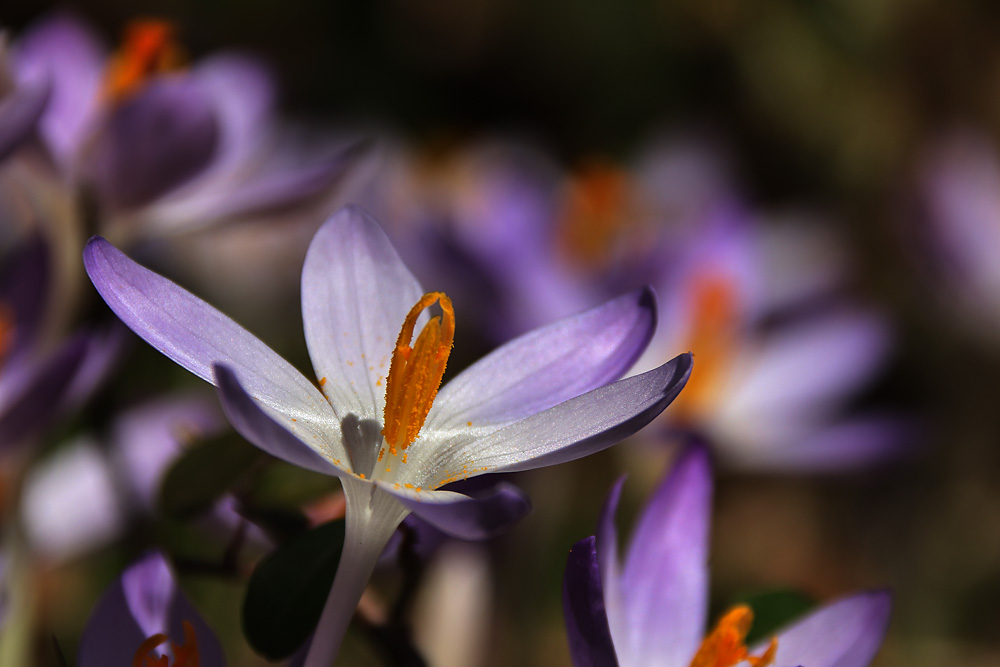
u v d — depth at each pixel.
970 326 0.69
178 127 0.33
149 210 0.34
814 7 0.90
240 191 0.35
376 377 0.27
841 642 0.27
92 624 0.26
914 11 0.88
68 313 0.33
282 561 0.26
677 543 0.28
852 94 0.90
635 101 0.98
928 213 0.67
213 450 0.27
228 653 0.43
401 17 1.02
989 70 0.87
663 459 0.45
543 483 0.43
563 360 0.27
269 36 0.98
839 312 0.58
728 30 0.93
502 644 0.39
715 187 0.68
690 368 0.24
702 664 0.26
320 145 0.66
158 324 0.25
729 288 0.50
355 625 0.27
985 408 0.73
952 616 0.68
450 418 0.26
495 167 0.69
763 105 0.92
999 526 0.70
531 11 1.01
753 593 0.29
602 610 0.24
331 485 0.28
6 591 0.30
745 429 0.50
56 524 0.36
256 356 0.26
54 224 0.33
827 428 0.50
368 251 0.27
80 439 0.37
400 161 0.64
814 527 0.73
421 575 0.27
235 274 0.57
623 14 0.98
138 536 0.33
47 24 0.36
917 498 0.72
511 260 0.46
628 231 0.58
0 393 0.32
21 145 0.30
